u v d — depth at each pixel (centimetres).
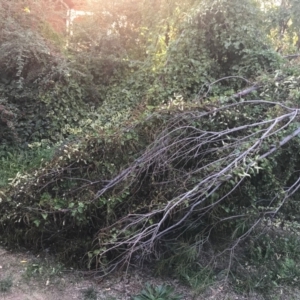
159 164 331
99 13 693
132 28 695
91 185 336
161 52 605
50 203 330
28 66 586
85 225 342
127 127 351
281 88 399
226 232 375
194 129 351
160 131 348
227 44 520
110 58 637
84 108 606
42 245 352
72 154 342
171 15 615
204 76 533
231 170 312
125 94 599
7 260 339
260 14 563
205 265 347
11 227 352
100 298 304
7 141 540
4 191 354
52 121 568
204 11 526
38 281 315
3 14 569
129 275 335
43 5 638
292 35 743
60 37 643
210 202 342
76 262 339
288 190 379
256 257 373
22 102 571
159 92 522
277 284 346
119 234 308
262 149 345
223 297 322
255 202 372
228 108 378
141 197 340
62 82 591
